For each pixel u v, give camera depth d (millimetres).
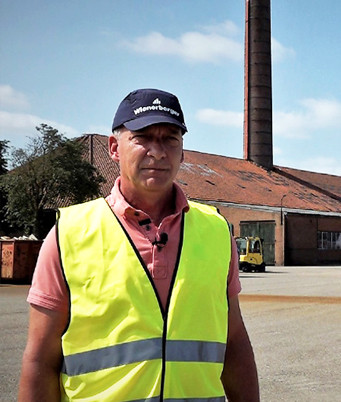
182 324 2057
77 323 2035
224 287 2248
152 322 2021
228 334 2416
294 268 41594
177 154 2260
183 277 2104
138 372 1973
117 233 2121
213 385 2119
